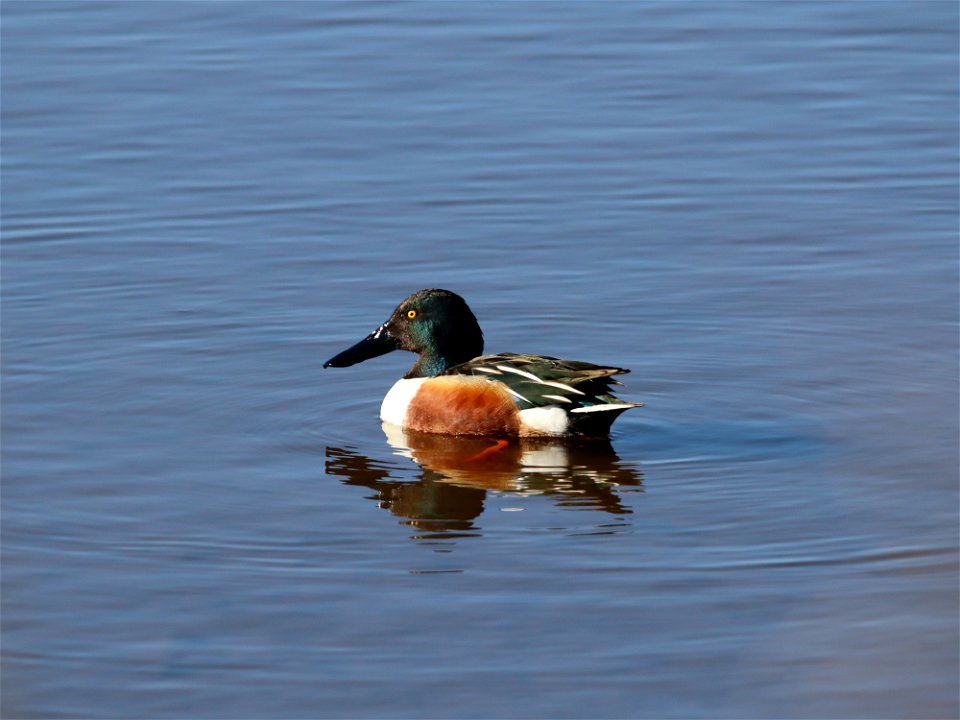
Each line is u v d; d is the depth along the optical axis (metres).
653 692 9.29
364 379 15.72
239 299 17.55
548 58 25.62
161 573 11.02
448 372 14.48
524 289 17.88
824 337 16.34
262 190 20.81
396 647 9.88
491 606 10.45
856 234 19.31
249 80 24.62
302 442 13.91
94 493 12.52
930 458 13.09
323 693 9.35
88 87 24.17
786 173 21.33
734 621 10.16
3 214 19.94
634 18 27.64
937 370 15.37
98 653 9.84
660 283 17.97
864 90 24.22
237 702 9.27
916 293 17.50
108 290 17.78
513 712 9.11
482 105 23.75
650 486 12.72
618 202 20.42
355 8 28.08
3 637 10.04
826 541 11.45
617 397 14.96
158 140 22.38
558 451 13.71
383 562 11.20
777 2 28.50
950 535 11.48
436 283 18.08
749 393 15.00
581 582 10.80
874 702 9.12
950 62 25.28
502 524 11.92
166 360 15.89
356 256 18.83
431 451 13.75
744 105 23.75
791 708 9.08
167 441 13.78
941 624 10.01
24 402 14.67
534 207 20.27
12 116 23.03
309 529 11.84
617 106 23.72
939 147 22.06
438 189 20.83
